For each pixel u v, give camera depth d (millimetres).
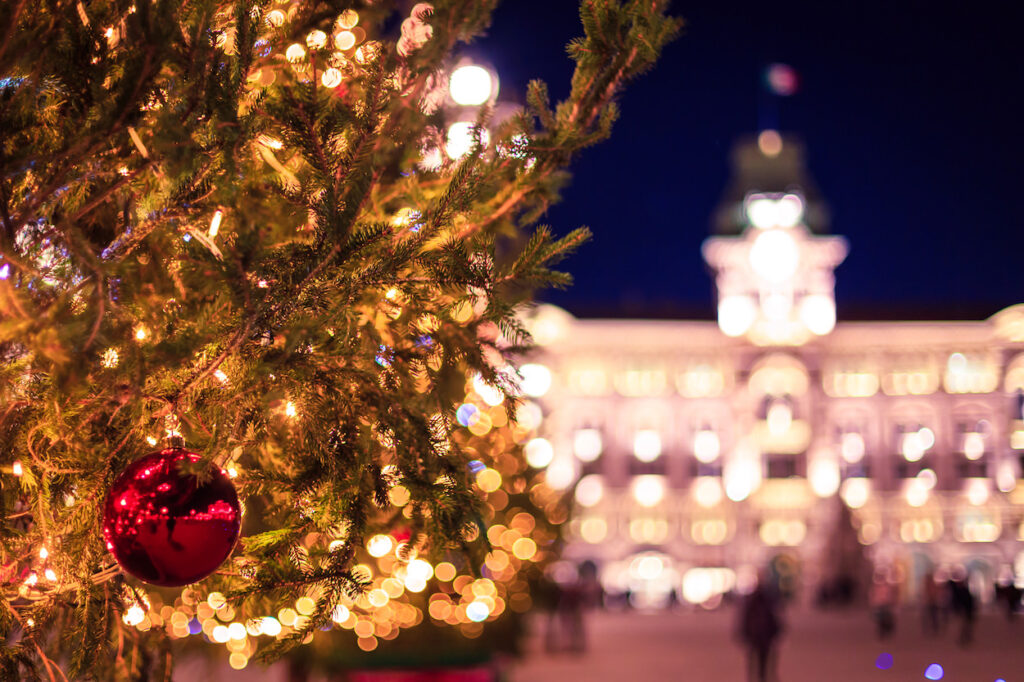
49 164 2520
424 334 2971
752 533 60062
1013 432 60688
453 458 3031
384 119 2707
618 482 60500
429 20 2871
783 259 61562
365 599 5867
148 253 2832
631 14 2945
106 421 2803
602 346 61344
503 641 11836
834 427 61438
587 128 3076
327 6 2949
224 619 4586
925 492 60594
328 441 2809
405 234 2865
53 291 2555
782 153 62844
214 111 2500
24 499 2895
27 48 2326
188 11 2580
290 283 2525
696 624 38188
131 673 3357
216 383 2688
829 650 24906
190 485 2537
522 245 3283
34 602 2875
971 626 25844
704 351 61656
